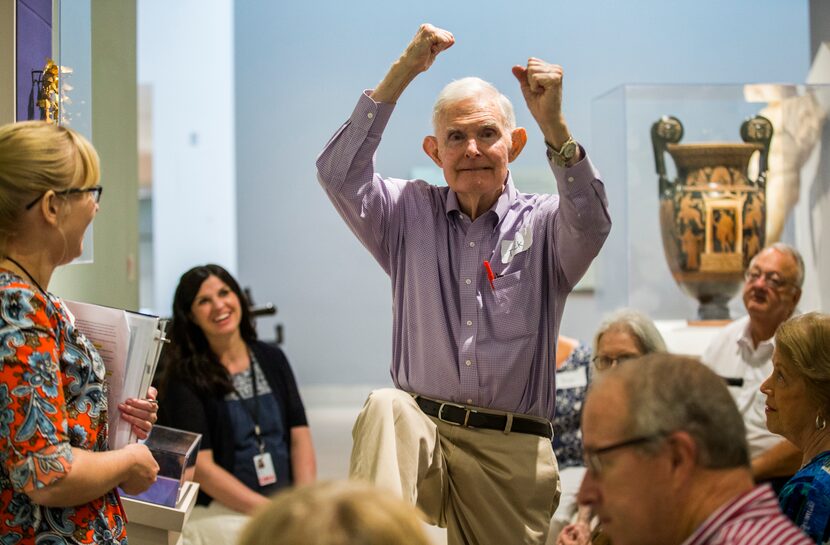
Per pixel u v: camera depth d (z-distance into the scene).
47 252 1.84
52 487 1.72
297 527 0.92
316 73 9.05
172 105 11.46
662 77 8.95
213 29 11.41
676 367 1.38
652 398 1.34
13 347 1.72
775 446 3.47
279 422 3.83
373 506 0.94
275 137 9.07
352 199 2.54
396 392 2.43
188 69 11.44
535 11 8.92
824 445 2.13
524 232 2.55
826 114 4.32
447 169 2.50
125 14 4.87
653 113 4.32
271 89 9.05
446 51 8.93
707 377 1.37
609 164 4.57
